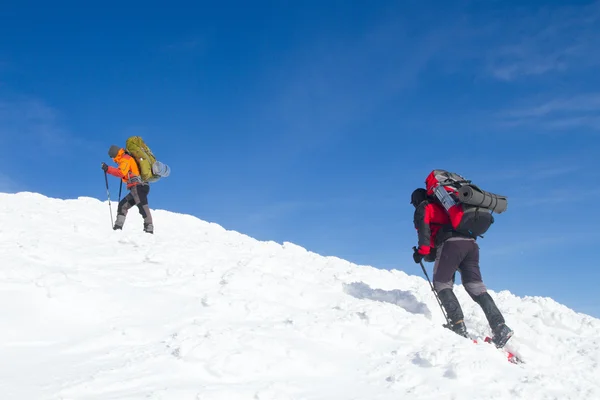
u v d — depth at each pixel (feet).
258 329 15.94
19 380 12.39
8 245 21.03
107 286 18.06
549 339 19.02
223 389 12.57
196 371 13.50
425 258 19.83
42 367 13.19
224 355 13.88
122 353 14.21
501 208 18.58
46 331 15.01
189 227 37.86
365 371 14.56
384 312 17.43
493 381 13.98
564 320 21.74
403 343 16.15
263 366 13.91
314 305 19.24
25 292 16.40
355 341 16.10
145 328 15.61
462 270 18.97
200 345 14.10
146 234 26.86
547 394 13.70
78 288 16.99
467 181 19.20
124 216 30.27
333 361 14.89
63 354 14.02
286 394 12.71
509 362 15.83
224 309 17.38
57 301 16.31
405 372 14.12
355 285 22.34
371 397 13.11
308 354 14.84
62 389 12.04
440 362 14.70
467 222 18.11
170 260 21.72
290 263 24.85
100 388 12.25
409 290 24.63
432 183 19.30
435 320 20.43
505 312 22.97
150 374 13.05
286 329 16.28
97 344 14.64
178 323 16.31
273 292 19.30
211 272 20.24
